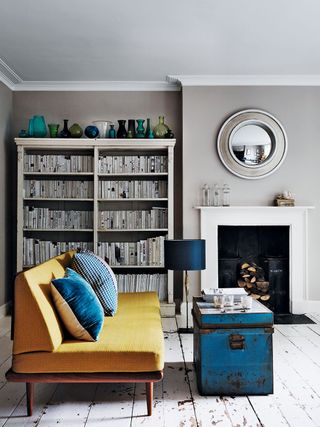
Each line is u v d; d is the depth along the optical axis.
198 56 4.30
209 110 4.98
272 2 3.18
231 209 4.92
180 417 2.42
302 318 4.73
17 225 4.85
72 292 2.57
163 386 2.86
